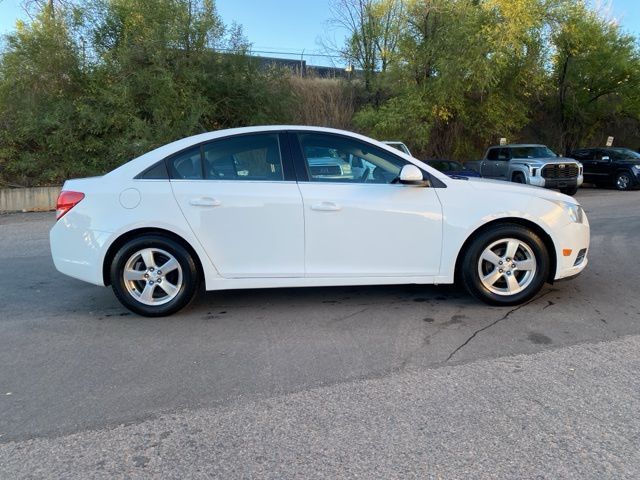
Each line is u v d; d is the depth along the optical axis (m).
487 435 2.80
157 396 3.31
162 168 4.70
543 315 4.66
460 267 4.89
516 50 18.73
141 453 2.71
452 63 18.11
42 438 2.86
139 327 4.55
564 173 15.89
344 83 23.73
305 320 4.66
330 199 4.62
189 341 4.22
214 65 16.44
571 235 4.81
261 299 5.29
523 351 3.89
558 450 2.66
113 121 15.19
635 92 23.86
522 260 4.81
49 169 15.17
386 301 5.15
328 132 4.83
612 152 19.33
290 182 4.69
